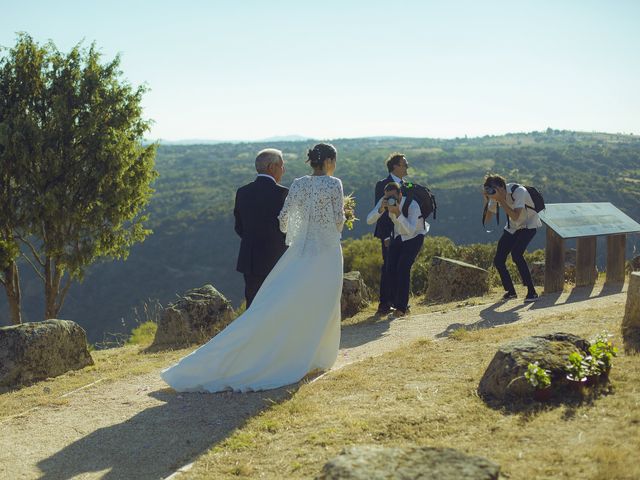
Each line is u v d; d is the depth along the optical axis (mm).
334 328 6031
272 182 6539
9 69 17734
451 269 11312
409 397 4805
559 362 4551
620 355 5188
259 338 5703
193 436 4629
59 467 4305
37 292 60156
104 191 18078
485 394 4637
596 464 3289
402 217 9133
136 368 7336
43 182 17062
